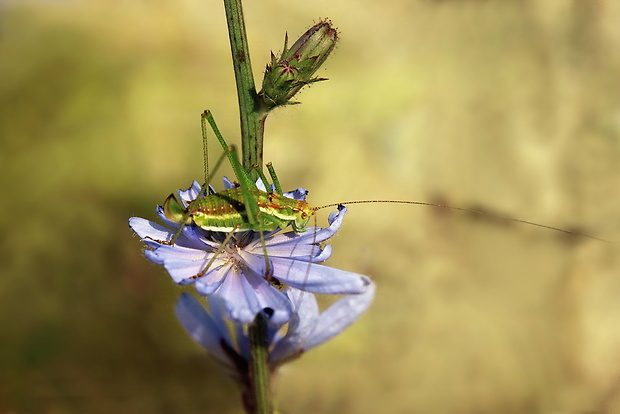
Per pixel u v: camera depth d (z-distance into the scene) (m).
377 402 0.36
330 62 0.51
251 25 0.52
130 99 0.47
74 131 0.45
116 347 0.36
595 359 0.39
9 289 0.38
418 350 0.38
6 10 0.52
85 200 0.42
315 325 0.23
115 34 0.52
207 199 0.22
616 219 0.44
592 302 0.40
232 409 0.35
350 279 0.21
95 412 0.35
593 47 0.51
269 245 0.22
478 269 0.42
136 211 0.42
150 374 0.36
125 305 0.38
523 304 0.40
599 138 0.47
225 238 0.22
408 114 0.48
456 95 0.50
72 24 0.52
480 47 0.53
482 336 0.39
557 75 0.50
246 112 0.22
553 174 0.46
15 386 0.35
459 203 0.45
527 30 0.53
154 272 0.38
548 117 0.48
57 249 0.40
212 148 0.45
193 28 0.53
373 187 0.44
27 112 0.46
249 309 0.21
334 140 0.46
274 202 0.22
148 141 0.45
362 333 0.38
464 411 0.36
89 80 0.48
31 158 0.44
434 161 0.46
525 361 0.38
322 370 0.36
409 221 0.43
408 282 0.41
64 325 0.37
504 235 0.44
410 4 0.57
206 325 0.23
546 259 0.43
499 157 0.47
